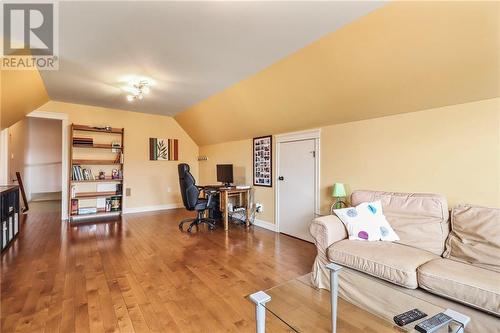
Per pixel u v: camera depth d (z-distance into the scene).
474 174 2.11
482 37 1.69
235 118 4.36
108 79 3.38
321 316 1.75
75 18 2.00
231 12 1.91
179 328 1.66
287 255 2.98
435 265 1.69
